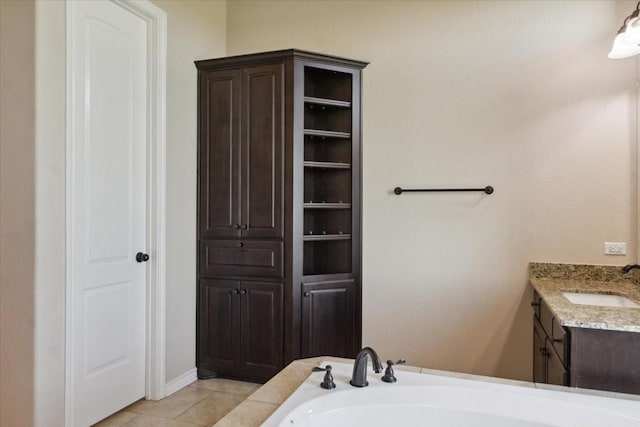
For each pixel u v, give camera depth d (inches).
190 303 119.5
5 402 79.4
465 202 117.1
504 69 113.7
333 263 126.8
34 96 77.0
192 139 120.0
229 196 118.6
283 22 132.6
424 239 120.5
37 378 77.6
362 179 124.7
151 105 106.8
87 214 90.5
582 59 107.7
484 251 115.6
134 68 103.4
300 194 113.3
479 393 57.0
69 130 83.6
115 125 97.8
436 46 119.3
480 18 115.6
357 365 58.9
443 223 118.9
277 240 113.9
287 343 113.3
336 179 126.6
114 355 98.0
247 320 117.1
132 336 103.6
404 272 122.2
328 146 127.7
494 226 114.8
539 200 111.2
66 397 83.7
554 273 109.4
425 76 120.3
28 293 77.5
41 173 78.1
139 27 104.8
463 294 117.5
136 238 104.7
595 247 106.8
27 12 77.2
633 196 104.0
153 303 107.0
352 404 54.7
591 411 52.8
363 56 125.7
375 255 124.5
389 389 57.7
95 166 92.5
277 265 114.0
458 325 118.0
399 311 122.6
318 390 57.0
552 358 83.0
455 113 117.7
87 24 89.9
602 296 94.1
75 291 87.1
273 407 53.2
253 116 116.1
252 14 135.6
